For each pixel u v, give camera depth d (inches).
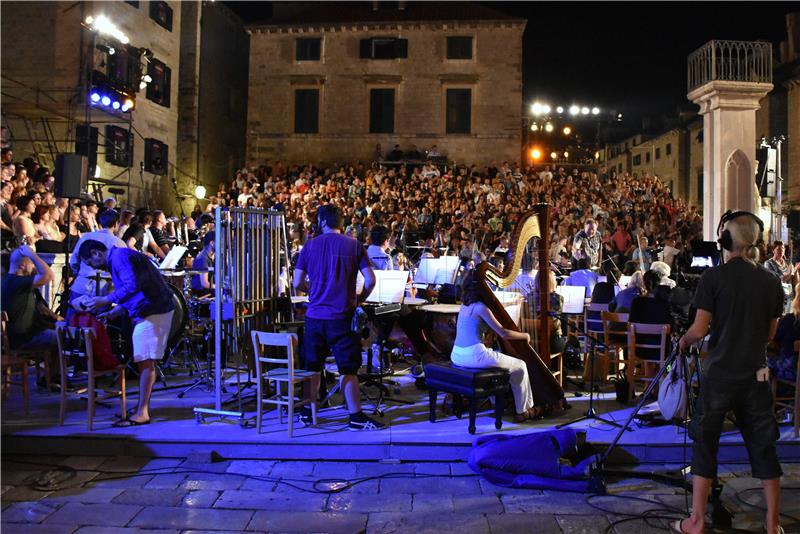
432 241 646.5
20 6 811.4
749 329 145.5
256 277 245.9
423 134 1113.4
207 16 1128.8
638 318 250.1
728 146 408.8
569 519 159.0
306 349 221.3
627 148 1909.4
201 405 244.2
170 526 154.6
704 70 416.8
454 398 230.7
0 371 226.8
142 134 936.3
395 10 1167.6
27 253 245.3
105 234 275.6
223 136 1197.1
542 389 229.3
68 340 241.4
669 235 686.5
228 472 191.2
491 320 215.5
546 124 1658.5
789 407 211.6
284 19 1162.0
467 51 1110.4
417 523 156.9
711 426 148.3
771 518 144.5
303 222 774.5
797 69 980.6
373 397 259.8
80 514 161.2
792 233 865.5
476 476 188.2
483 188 900.6
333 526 155.3
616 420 223.8
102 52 794.2
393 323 272.2
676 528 150.6
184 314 254.8
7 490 176.9
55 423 219.6
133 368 282.4
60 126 816.3
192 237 522.3
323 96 1126.4
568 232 701.3
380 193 909.8
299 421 224.4
